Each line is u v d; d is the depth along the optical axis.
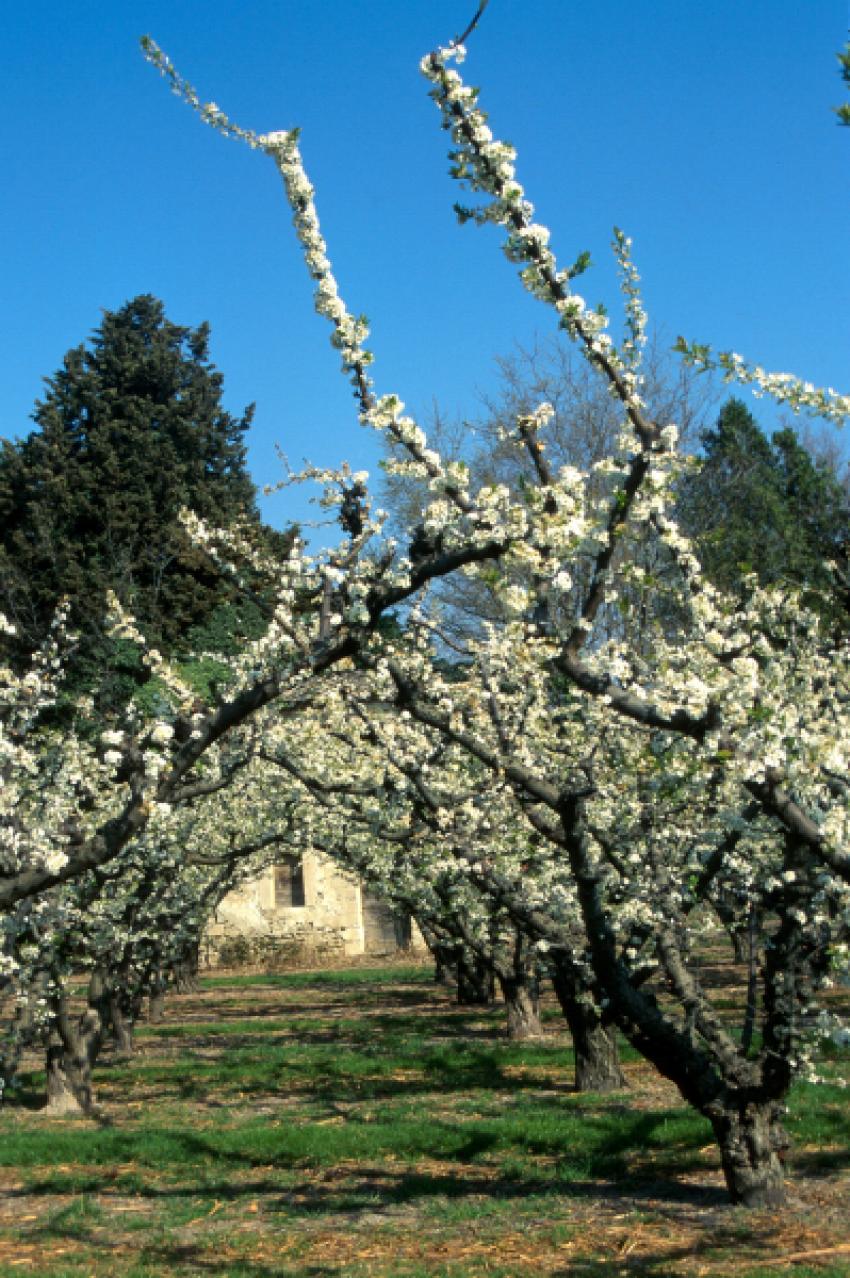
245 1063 15.83
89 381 37.19
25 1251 7.94
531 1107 11.74
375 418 5.81
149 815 6.31
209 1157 10.45
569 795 8.10
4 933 8.97
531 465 23.30
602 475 5.79
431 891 16.03
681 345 5.71
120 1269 7.43
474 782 11.28
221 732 6.52
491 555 5.87
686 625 9.45
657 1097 11.90
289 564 7.12
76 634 11.76
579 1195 8.71
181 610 30.84
